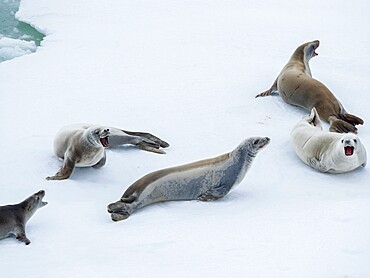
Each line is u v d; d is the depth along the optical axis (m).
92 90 22.67
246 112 20.72
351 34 30.92
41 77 24.14
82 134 15.89
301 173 16.50
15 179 15.56
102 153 16.23
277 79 22.11
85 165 16.16
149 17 34.38
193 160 17.16
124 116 20.22
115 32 31.23
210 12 35.56
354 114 20.70
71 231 12.82
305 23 33.06
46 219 13.45
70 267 10.77
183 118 20.14
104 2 37.50
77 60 26.47
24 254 11.57
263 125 19.67
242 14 35.09
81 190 15.14
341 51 27.92
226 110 20.83
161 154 17.45
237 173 14.84
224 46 28.66
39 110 20.59
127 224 13.24
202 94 22.27
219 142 18.36
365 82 23.36
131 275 10.32
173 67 25.42
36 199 13.26
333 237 11.61
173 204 14.54
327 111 19.91
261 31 31.34
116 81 23.73
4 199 14.55
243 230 12.30
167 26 32.38
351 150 15.56
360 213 12.72
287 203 14.20
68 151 16.02
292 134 17.77
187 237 12.12
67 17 34.16
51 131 18.84
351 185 15.70
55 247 11.91
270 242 11.59
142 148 17.73
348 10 36.31
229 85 23.22
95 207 14.25
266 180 15.99
